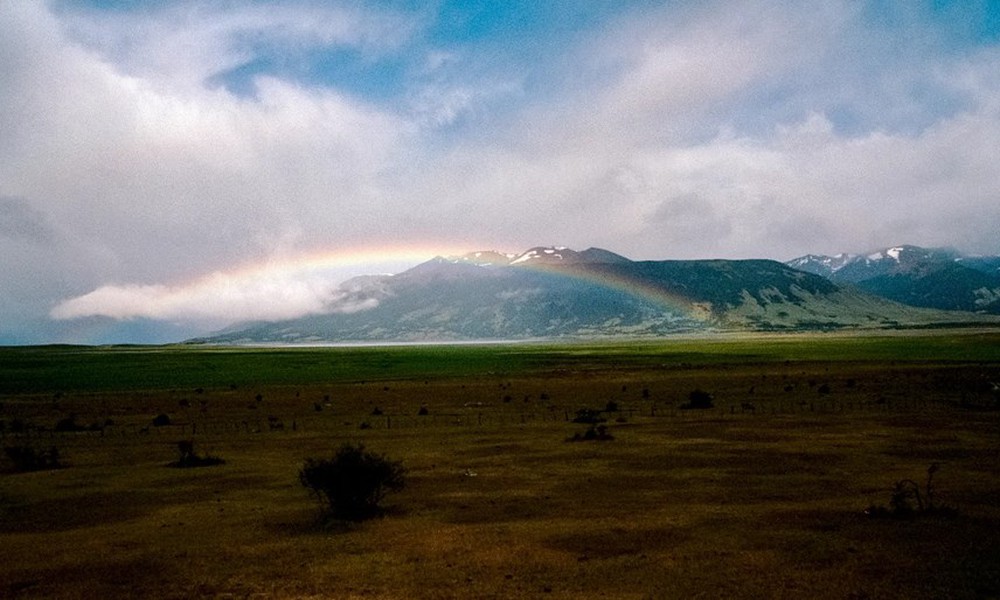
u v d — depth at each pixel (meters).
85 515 27.64
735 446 41.38
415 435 51.81
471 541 21.31
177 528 24.59
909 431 46.12
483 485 31.25
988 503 24.64
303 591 17.02
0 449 50.38
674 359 161.00
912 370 102.81
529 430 53.28
